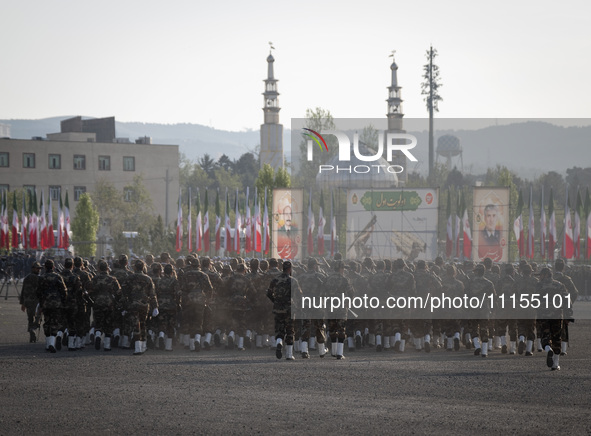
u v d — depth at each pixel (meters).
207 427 19.95
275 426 20.08
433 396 24.89
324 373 30.17
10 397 24.36
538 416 21.58
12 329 50.94
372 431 19.48
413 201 100.81
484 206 90.56
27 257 102.94
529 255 86.50
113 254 120.62
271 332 40.12
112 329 38.53
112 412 21.95
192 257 39.09
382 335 39.62
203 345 41.06
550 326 31.84
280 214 96.75
